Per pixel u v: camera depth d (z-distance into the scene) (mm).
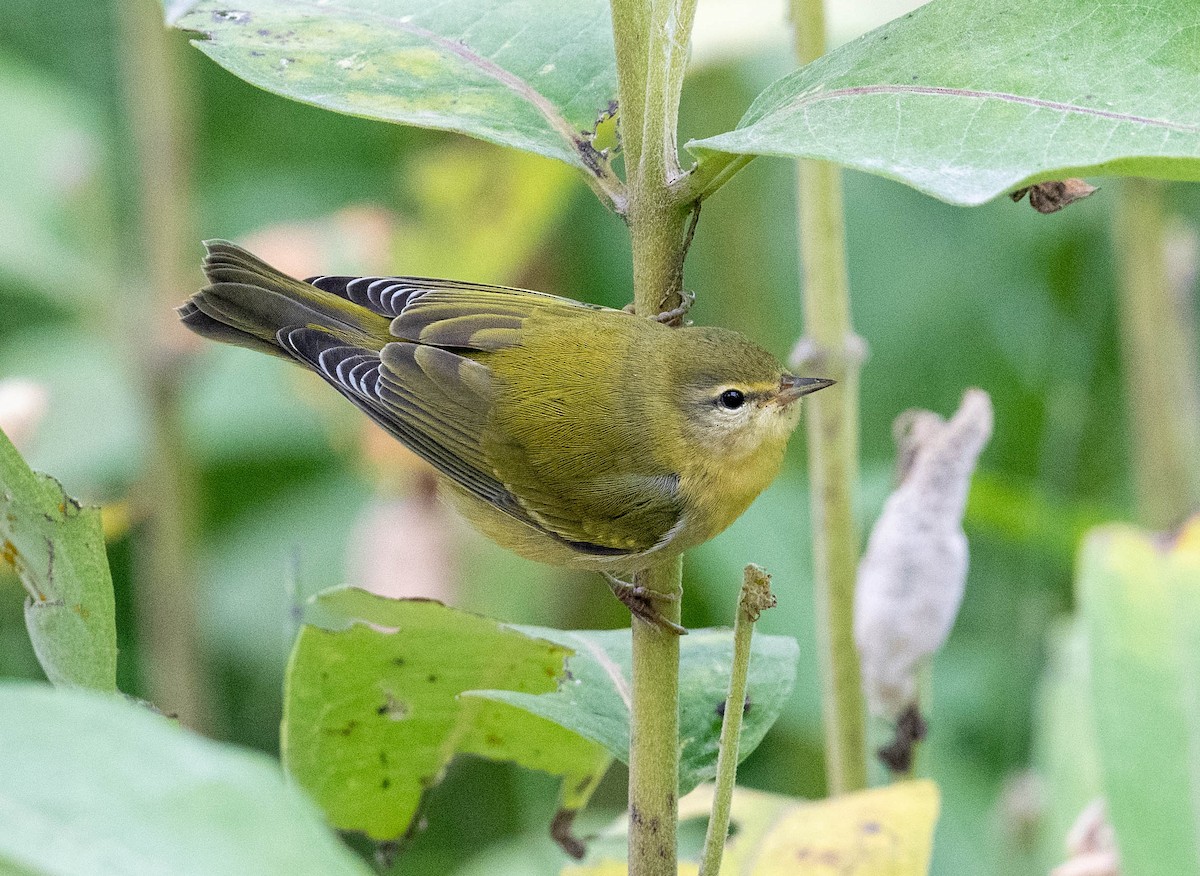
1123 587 3371
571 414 3393
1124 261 3508
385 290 3404
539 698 3318
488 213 3504
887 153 3283
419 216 3547
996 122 3283
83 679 3309
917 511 3379
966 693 3512
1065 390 3545
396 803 3352
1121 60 3287
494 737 3350
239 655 3545
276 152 3596
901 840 3350
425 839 3500
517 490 3395
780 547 3520
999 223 3562
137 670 3531
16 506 3303
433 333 3395
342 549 3555
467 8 3328
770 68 3568
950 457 3377
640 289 3307
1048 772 3436
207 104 3594
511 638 3334
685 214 3307
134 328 3500
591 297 3568
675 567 3307
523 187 3502
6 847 2328
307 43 3326
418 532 3496
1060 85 3285
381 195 3582
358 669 3338
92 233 3506
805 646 3502
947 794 3492
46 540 3305
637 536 3396
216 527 3564
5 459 3301
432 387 3393
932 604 3379
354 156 3596
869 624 3383
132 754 2463
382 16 3330
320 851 2422
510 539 3408
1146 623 3367
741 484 3406
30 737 2459
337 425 3520
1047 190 3322
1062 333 3549
